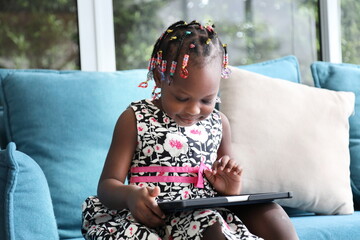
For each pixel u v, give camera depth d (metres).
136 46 2.82
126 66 2.81
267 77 2.25
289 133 2.12
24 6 2.69
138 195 1.43
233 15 2.97
